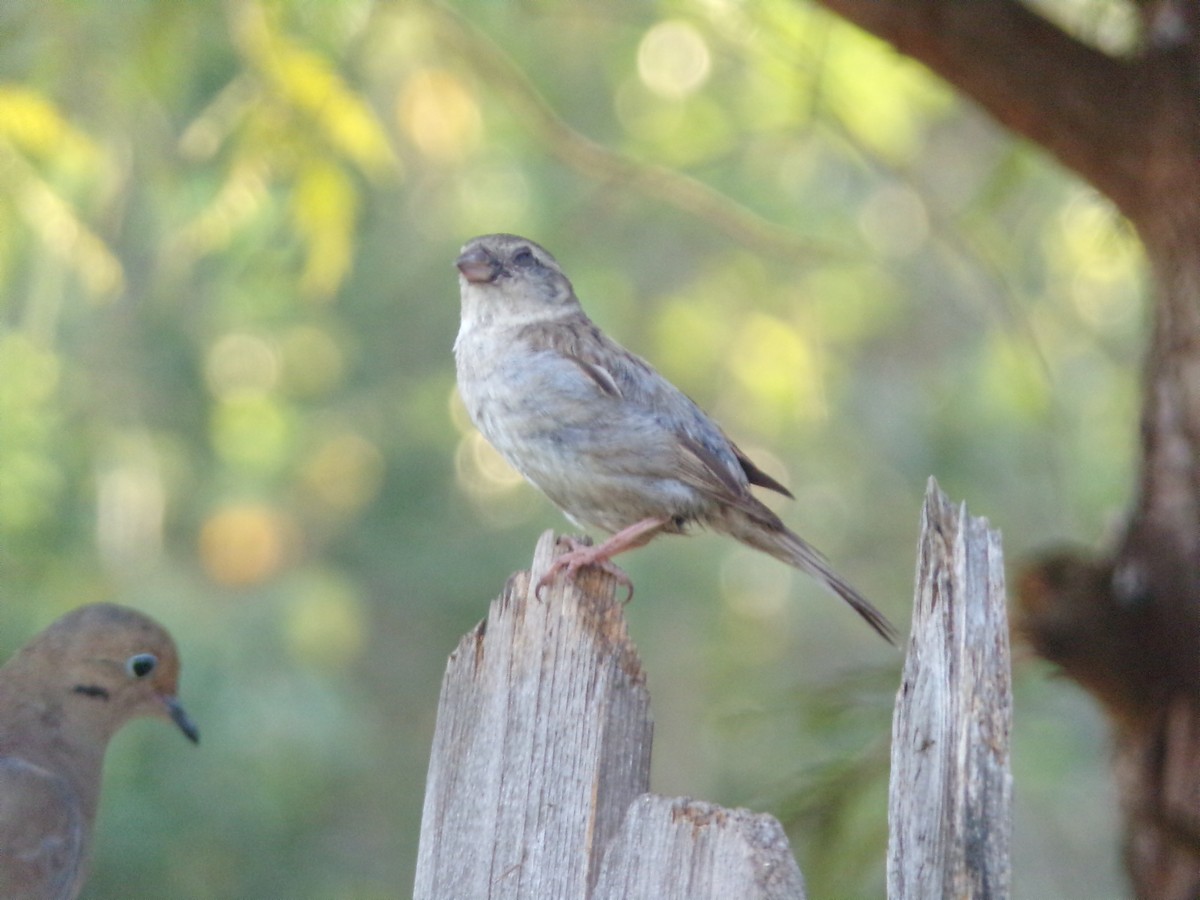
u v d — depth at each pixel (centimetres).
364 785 1806
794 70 1055
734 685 1752
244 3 975
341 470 1833
